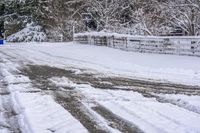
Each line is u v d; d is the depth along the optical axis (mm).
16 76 12547
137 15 33844
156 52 22609
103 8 40875
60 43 34406
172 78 13125
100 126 6652
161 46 22234
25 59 18969
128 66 16375
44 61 18141
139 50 23938
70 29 42750
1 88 10305
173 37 21281
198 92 10430
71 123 6793
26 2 46656
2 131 6375
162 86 11367
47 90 10055
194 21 27766
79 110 7844
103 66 16328
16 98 8852
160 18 32062
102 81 12016
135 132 6316
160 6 30312
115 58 19703
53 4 44062
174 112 7746
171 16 30266
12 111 7738
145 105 8359
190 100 9016
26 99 8703
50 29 44531
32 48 27922
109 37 27906
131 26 38000
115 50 24828
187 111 7887
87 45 29984
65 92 9812
